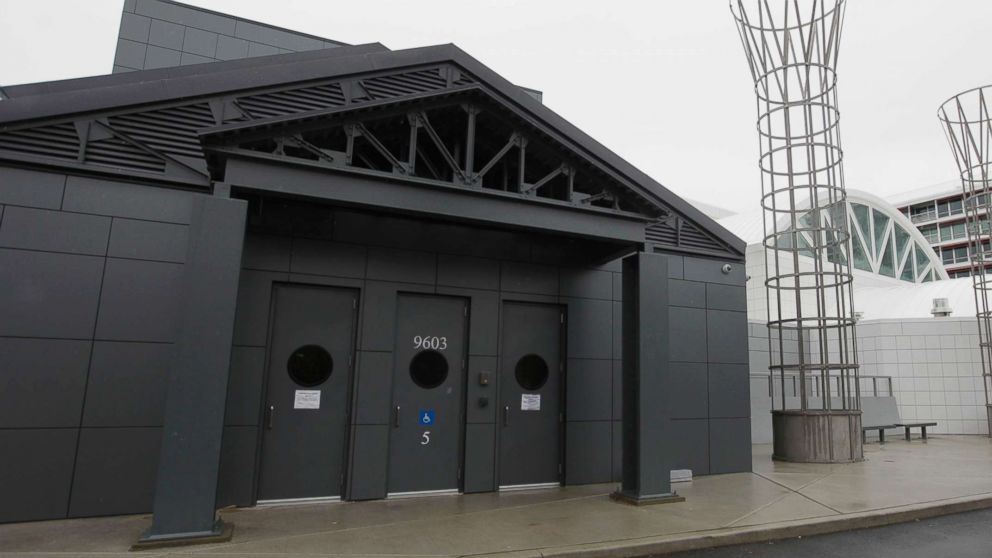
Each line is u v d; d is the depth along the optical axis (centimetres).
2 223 594
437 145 673
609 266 893
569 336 849
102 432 603
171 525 500
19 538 518
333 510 650
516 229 717
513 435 801
